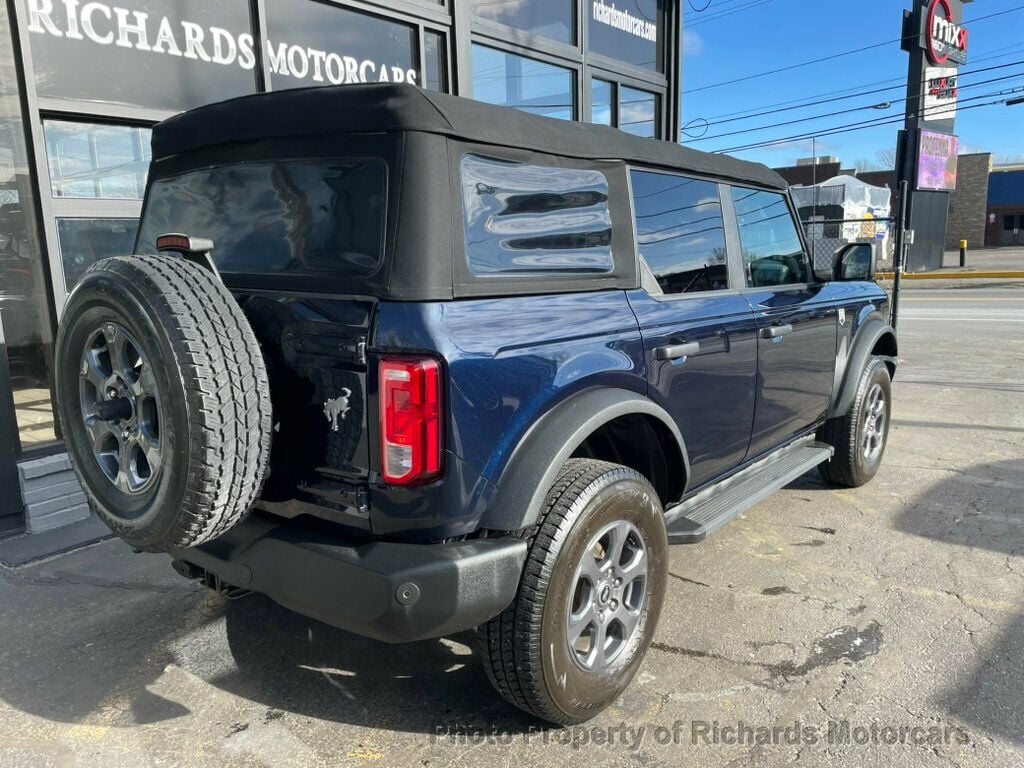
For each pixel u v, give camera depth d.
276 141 2.58
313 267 2.43
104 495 2.44
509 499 2.36
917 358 10.48
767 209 4.10
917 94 27.22
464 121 2.38
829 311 4.43
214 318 2.20
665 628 3.36
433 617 2.22
